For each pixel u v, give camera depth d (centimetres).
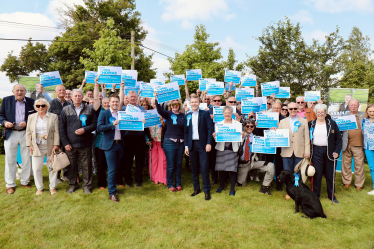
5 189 472
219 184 546
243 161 500
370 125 512
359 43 2159
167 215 384
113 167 440
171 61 1595
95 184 524
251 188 517
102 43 1112
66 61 2316
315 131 462
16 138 467
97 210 396
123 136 473
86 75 640
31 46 2384
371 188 540
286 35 1378
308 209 385
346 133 536
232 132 456
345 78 1445
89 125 464
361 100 757
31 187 486
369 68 1402
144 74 2512
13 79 2430
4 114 462
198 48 1575
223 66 1490
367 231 344
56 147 459
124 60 1173
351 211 411
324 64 1352
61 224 352
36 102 445
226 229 344
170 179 499
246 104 593
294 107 463
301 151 459
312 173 437
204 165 457
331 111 768
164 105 586
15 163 468
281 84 1360
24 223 353
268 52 1382
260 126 494
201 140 461
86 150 464
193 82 1418
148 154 621
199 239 319
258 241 315
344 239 322
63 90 527
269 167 481
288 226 354
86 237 321
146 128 551
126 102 557
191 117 472
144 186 521
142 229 341
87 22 2461
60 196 445
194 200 447
